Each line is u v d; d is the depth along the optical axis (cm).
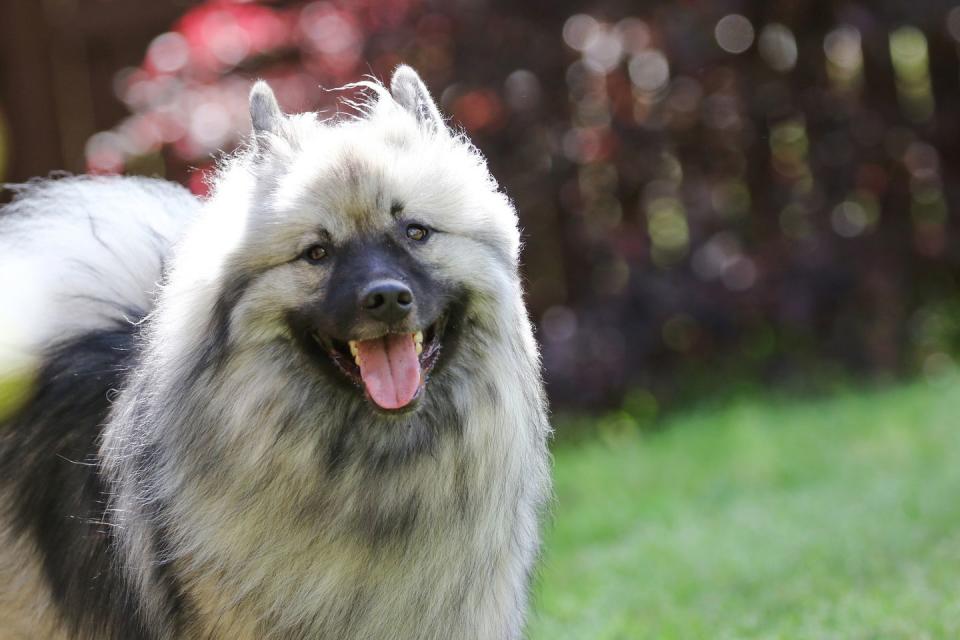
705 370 1191
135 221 591
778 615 668
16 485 543
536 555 545
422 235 503
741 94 1120
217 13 1108
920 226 1213
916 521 791
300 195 494
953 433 962
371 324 474
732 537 817
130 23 1240
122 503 502
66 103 1263
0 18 1241
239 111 1084
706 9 1079
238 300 488
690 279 1120
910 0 1104
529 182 1123
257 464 482
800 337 1190
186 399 483
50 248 581
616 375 1126
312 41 1112
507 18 1091
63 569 526
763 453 986
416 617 495
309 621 486
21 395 544
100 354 562
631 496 952
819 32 1138
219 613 484
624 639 663
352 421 492
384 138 518
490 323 513
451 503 499
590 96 1127
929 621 617
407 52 1095
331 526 487
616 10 1089
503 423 511
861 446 974
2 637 536
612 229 1136
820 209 1152
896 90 1194
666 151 1129
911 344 1212
